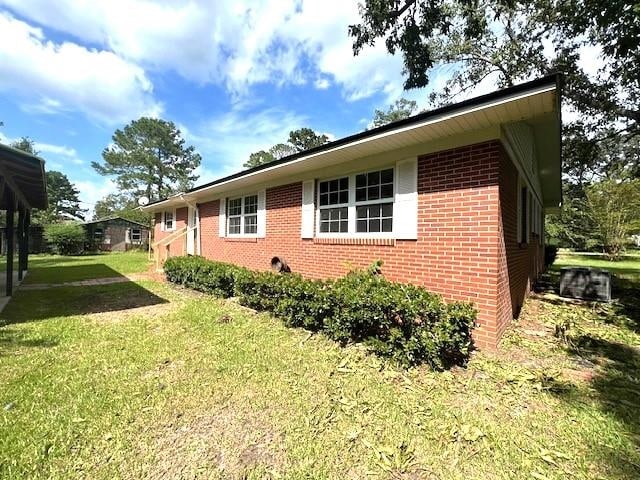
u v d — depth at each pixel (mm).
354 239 5633
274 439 2275
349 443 2234
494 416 2562
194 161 44375
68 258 19484
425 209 4613
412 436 2314
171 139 41469
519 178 5680
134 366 3461
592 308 6410
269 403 2734
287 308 4820
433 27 6926
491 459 2094
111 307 6309
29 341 4277
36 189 8008
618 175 18156
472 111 3496
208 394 2875
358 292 3951
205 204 11969
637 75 8820
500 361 3596
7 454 2070
